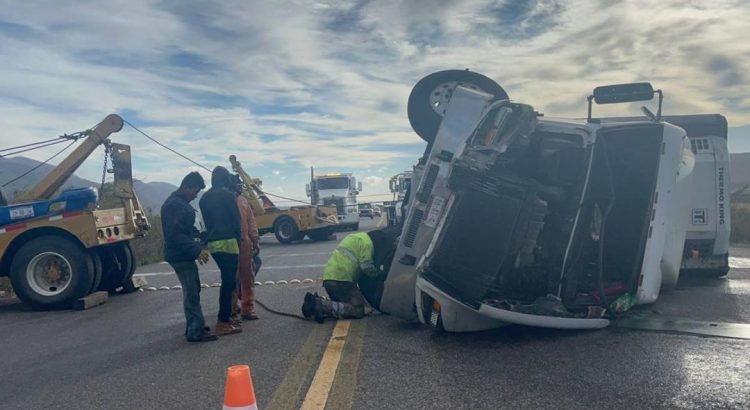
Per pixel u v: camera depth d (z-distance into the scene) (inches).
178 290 437.1
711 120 382.6
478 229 232.5
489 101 244.7
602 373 193.9
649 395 172.9
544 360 210.5
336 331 265.7
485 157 235.1
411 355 222.4
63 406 186.1
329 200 1239.5
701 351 215.0
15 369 233.9
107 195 436.5
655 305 299.9
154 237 740.7
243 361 225.8
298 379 198.8
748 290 338.0
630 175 281.4
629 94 284.7
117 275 427.8
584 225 265.6
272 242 984.3
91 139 428.5
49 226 380.2
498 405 168.9
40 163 441.7
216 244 267.6
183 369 219.5
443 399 175.2
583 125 259.8
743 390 174.4
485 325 247.0
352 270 291.6
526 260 254.4
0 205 409.4
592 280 277.3
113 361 237.0
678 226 311.9
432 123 306.2
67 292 374.3
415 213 249.0
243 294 301.9
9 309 394.0
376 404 173.0
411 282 251.1
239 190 309.3
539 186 252.4
